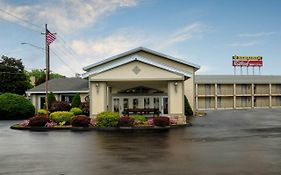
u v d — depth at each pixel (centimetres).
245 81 5478
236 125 2342
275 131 1938
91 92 2550
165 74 2541
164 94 2991
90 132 1995
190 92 3875
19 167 986
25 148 1360
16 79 5756
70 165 1006
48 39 2970
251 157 1107
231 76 5797
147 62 2541
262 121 2684
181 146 1371
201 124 2436
